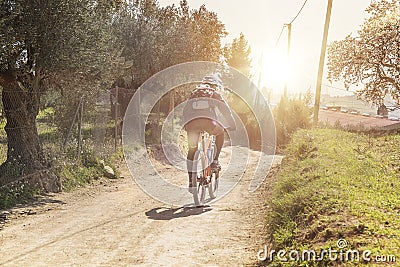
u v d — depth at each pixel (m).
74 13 11.20
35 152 11.62
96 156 15.29
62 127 14.21
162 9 26.36
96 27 12.41
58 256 5.98
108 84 17.73
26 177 10.84
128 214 8.88
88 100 15.52
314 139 16.33
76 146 14.44
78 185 12.62
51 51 11.02
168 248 6.50
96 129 16.61
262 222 8.22
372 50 29.81
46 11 10.61
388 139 16.91
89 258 5.93
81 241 6.76
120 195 11.42
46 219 8.32
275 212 7.46
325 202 6.81
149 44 24.23
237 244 6.83
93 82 13.59
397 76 29.48
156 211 9.26
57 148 13.25
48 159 12.31
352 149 13.81
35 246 6.45
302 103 32.16
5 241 6.71
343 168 10.09
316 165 10.73
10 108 11.20
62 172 12.45
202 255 6.21
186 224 8.08
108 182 13.84
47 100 14.23
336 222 5.86
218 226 8.00
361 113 44.38
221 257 6.13
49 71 11.42
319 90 22.66
